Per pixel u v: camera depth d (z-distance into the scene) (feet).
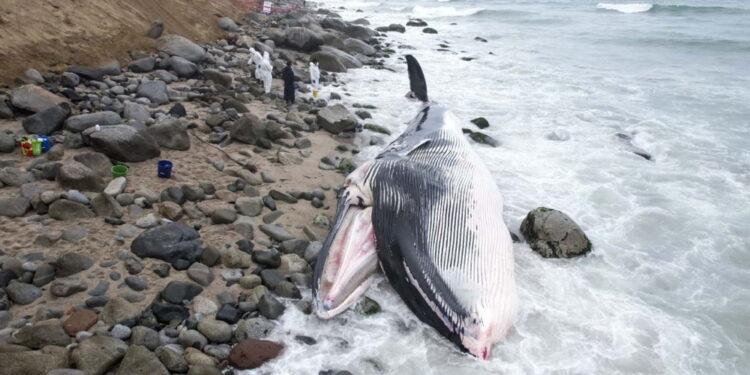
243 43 69.31
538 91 60.08
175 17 68.08
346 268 23.44
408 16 147.13
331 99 53.26
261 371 19.11
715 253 28.55
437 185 24.79
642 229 30.76
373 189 25.12
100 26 52.75
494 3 173.99
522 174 37.50
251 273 24.13
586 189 35.27
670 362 20.95
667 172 38.22
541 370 20.10
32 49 44.52
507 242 24.58
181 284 22.06
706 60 78.02
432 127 33.22
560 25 119.55
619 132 46.01
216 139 37.76
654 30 106.01
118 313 20.15
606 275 26.30
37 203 26.37
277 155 36.14
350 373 19.21
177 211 27.35
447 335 20.98
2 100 36.47
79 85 43.75
